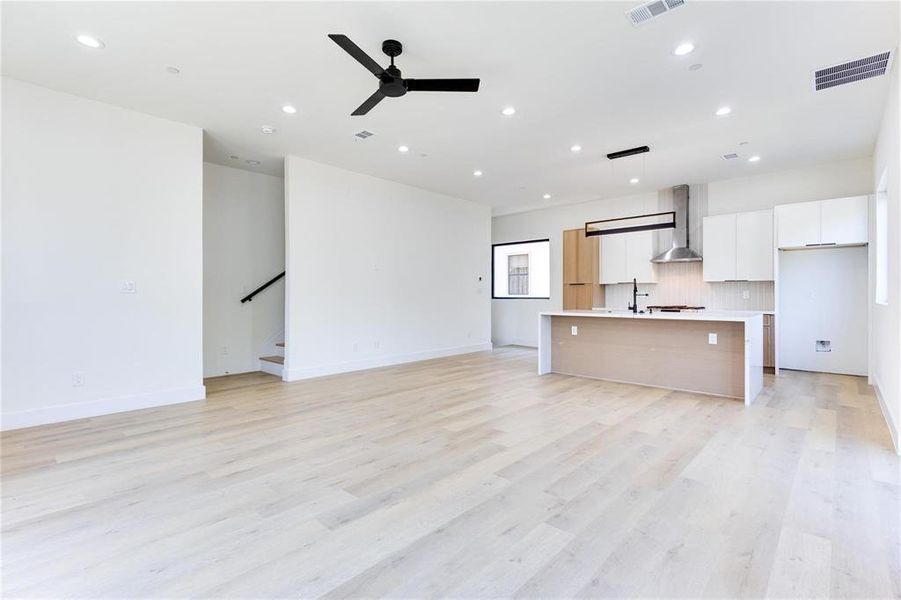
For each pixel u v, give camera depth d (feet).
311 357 18.75
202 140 15.57
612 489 7.92
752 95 12.52
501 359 24.12
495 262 33.22
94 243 12.89
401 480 8.37
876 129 15.02
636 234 24.79
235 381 17.90
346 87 12.09
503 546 6.17
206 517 7.00
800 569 5.59
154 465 9.12
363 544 6.24
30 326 11.86
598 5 8.65
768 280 19.92
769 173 20.53
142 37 9.70
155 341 13.99
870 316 16.79
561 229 28.58
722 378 14.98
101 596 5.14
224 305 19.33
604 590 5.23
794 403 13.91
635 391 15.78
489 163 19.11
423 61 10.77
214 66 10.97
